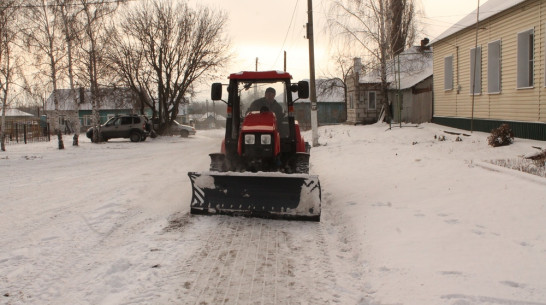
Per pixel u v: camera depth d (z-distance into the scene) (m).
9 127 33.12
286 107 8.17
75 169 12.87
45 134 35.34
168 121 33.88
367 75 30.03
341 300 3.99
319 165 12.81
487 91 16.89
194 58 32.22
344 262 5.00
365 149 15.23
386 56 26.72
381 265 4.74
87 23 23.30
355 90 32.97
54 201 7.91
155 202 7.95
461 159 10.72
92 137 28.09
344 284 4.36
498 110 16.14
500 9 15.56
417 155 12.12
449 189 7.68
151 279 4.38
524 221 5.68
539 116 13.59
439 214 6.41
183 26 31.61
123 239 5.67
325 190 9.08
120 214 6.97
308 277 4.52
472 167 9.18
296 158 7.95
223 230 6.20
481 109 17.47
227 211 6.93
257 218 6.87
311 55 18.52
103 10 23.47
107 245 5.40
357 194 8.34
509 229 5.50
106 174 11.67
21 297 3.90
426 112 24.81
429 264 4.64
